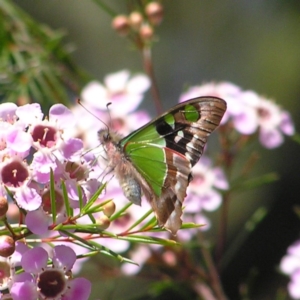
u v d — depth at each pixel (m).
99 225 0.88
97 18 1.68
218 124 0.93
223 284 1.56
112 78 1.15
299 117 1.68
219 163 1.09
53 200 0.87
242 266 1.57
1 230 0.88
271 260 1.57
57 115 0.89
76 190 0.88
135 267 1.06
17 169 0.88
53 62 1.08
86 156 0.89
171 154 0.92
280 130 1.14
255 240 1.58
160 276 1.06
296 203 1.59
